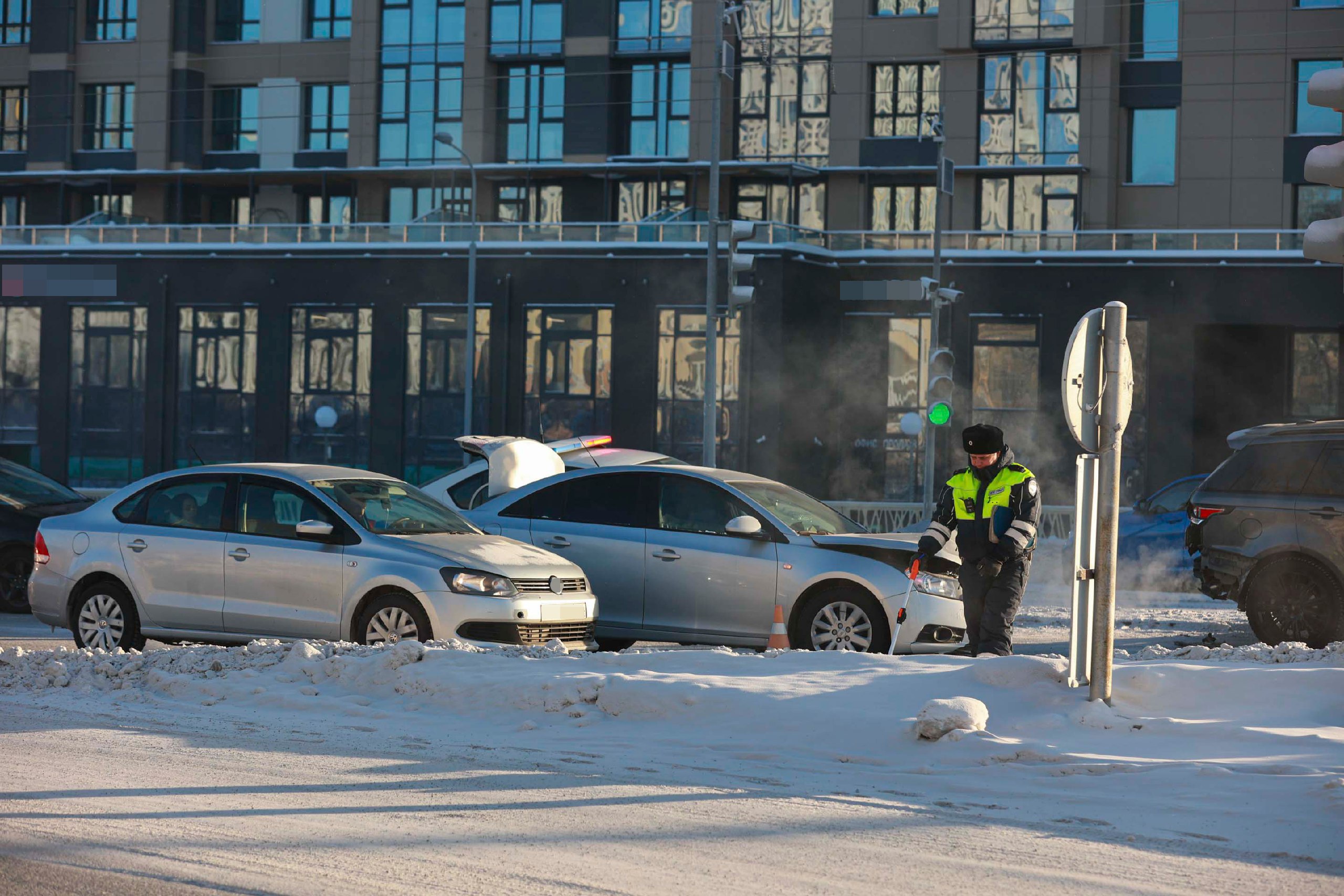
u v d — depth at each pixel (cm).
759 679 1123
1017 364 4978
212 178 5922
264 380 5344
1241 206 5088
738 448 4909
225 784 895
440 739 1048
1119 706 1034
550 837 766
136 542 1541
